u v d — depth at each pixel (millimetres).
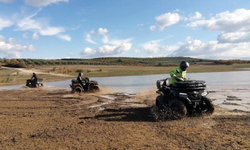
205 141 5160
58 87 23703
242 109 8930
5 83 32438
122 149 4840
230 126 6324
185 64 8055
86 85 17000
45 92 18766
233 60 89938
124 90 17812
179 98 7641
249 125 6367
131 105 10711
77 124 7258
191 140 5262
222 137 5387
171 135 5695
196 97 7430
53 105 11688
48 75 49125
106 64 104312
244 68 52844
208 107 7574
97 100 12891
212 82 21922
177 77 7848
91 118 8156
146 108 9805
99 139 5559
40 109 10617
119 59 142375
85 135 5938
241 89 15539
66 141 5492
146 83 24031
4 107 11336
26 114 9383
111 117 8188
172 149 4758
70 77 43750
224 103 10414
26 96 16203
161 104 8359
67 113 9359
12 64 77875
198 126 6441
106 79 34188
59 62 100562
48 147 5117
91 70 64812
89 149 4910
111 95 14969
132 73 48125
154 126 6641
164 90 8391
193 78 27688
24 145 5316
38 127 7016
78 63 102312
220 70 48062
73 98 14148
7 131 6609
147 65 100500
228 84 19266
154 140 5355
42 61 99000
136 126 6715
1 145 5367
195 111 7750
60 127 6906
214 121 6949
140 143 5172
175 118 7293
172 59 147125
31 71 59906
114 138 5590
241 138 5258
